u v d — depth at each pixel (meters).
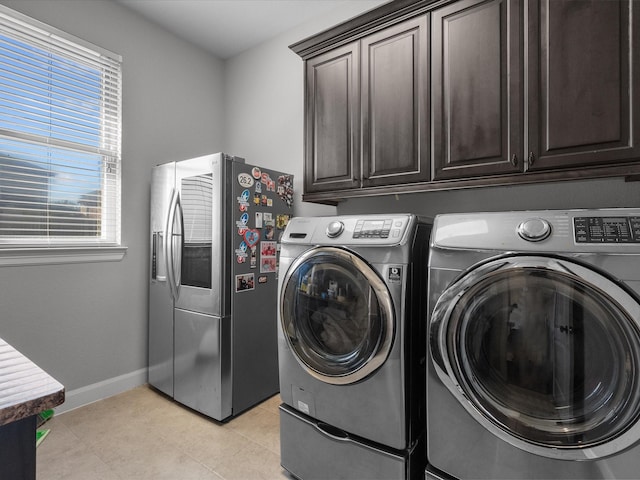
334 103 2.01
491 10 1.48
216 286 2.03
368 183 1.87
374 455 1.32
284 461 1.60
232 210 2.10
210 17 2.63
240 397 2.14
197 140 3.02
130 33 2.53
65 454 1.73
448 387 1.15
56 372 2.15
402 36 1.74
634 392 0.88
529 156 1.40
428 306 1.20
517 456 1.04
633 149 1.21
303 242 1.55
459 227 1.18
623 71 1.22
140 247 2.58
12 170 2.00
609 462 0.93
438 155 1.63
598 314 0.94
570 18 1.31
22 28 2.01
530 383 1.05
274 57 2.91
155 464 1.67
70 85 2.22
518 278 1.04
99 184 2.38
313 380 1.48
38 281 2.06
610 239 0.94
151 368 2.48
